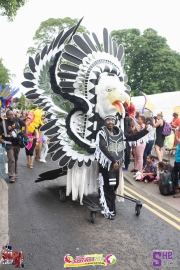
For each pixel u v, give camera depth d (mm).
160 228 4422
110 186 4773
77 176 5051
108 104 4785
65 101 5086
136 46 31734
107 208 4746
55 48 4965
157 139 8156
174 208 5324
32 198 5703
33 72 5062
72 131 4879
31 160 8547
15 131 6773
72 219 4691
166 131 8047
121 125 5109
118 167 4816
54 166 8883
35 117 8180
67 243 3859
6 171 7664
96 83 4863
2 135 6715
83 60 4875
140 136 4867
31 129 8125
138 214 4898
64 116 5070
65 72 4879
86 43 4941
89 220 4668
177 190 6137
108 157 4523
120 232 4246
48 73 5020
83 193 5121
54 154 4914
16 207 5164
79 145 4875
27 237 4000
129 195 6125
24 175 7609
